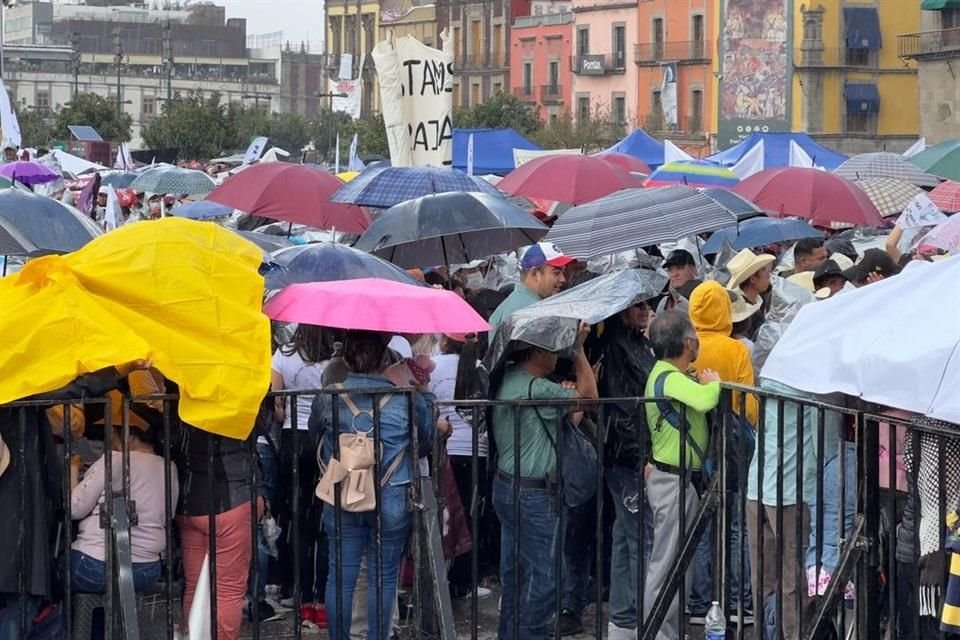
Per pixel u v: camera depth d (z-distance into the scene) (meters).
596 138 89.88
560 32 101.12
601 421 7.78
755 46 82.38
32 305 6.52
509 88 108.31
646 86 92.56
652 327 8.29
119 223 19.16
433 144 14.62
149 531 7.15
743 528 7.73
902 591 7.16
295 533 7.30
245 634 9.20
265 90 162.75
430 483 7.44
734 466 8.12
